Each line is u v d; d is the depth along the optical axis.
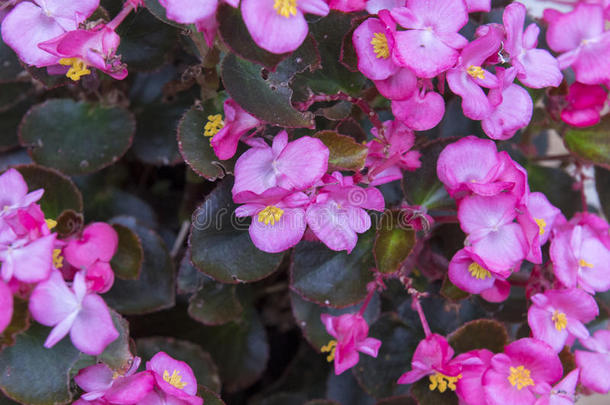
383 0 0.43
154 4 0.41
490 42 0.40
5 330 0.40
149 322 0.49
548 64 0.43
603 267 0.44
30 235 0.39
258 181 0.40
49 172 0.44
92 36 0.40
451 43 0.40
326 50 0.43
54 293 0.39
